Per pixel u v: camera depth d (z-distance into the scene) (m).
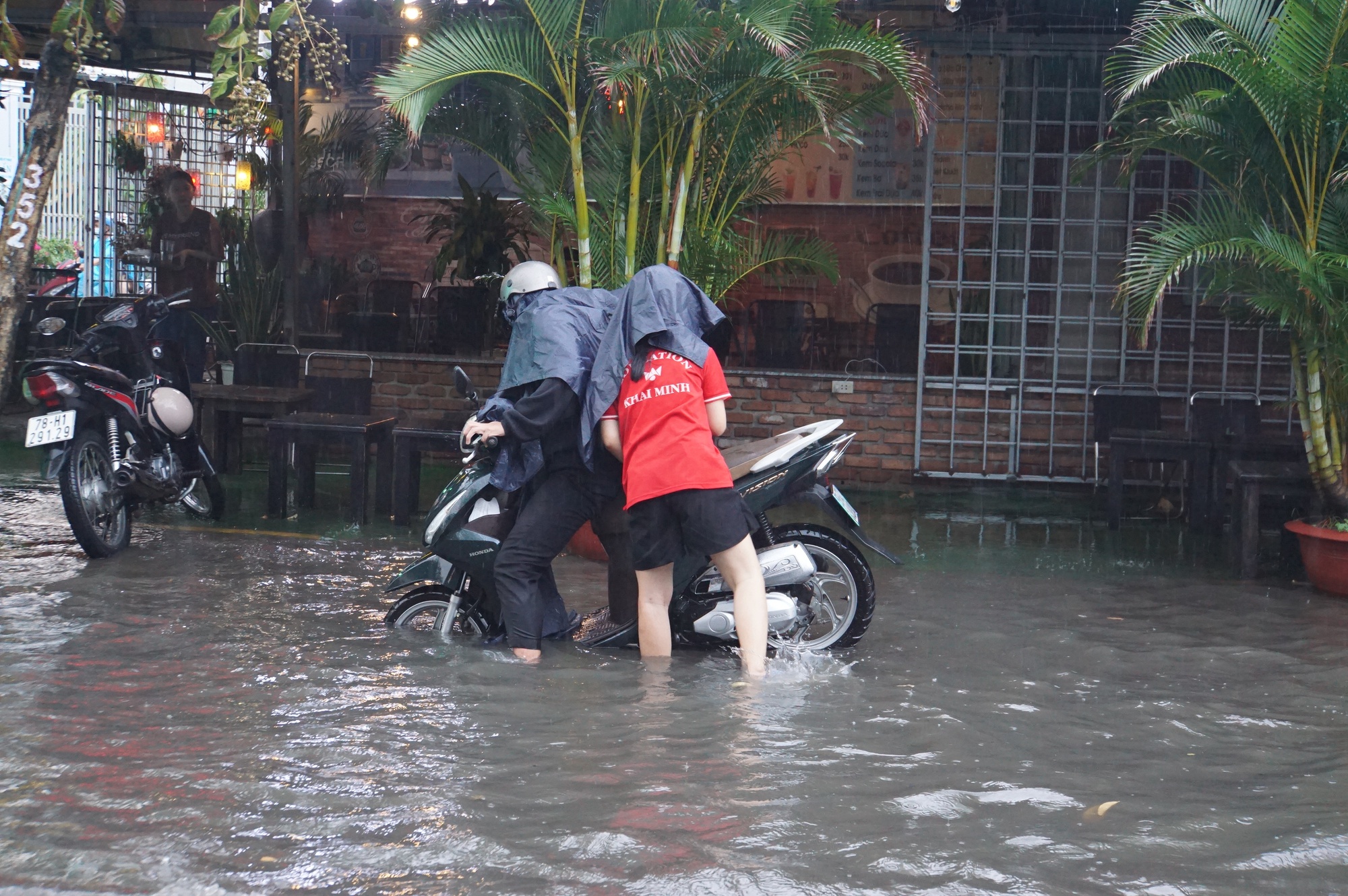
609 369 4.44
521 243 10.23
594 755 3.44
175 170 9.94
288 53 5.51
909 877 2.66
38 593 5.43
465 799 3.08
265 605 5.36
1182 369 9.47
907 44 9.32
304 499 8.07
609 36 6.28
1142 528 8.12
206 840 2.78
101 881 2.54
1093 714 4.08
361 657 4.48
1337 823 3.06
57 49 5.94
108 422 6.34
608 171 7.08
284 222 10.40
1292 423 9.33
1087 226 9.50
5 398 11.49
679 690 4.14
